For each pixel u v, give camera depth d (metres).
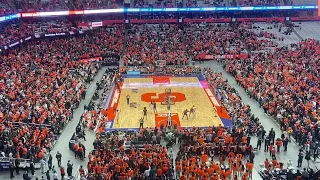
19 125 44.41
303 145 42.56
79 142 43.12
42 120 45.88
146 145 40.56
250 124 46.88
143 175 35.75
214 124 49.22
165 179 36.12
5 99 49.44
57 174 38.66
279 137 46.28
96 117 49.34
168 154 42.03
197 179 35.41
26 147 40.19
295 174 36.66
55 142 44.84
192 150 40.78
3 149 39.97
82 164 40.62
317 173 36.25
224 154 41.16
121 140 42.47
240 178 37.47
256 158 41.81
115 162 36.84
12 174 38.00
